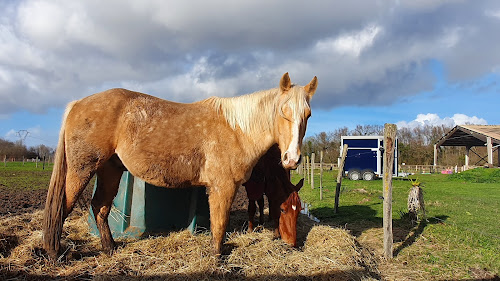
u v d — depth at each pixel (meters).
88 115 3.46
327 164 35.72
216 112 3.79
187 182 3.66
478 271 3.67
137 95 3.75
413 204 6.01
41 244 3.69
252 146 3.76
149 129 3.51
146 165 3.50
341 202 8.84
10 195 9.47
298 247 4.36
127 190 4.80
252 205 5.06
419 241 4.82
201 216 4.87
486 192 11.57
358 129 60.19
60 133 3.51
